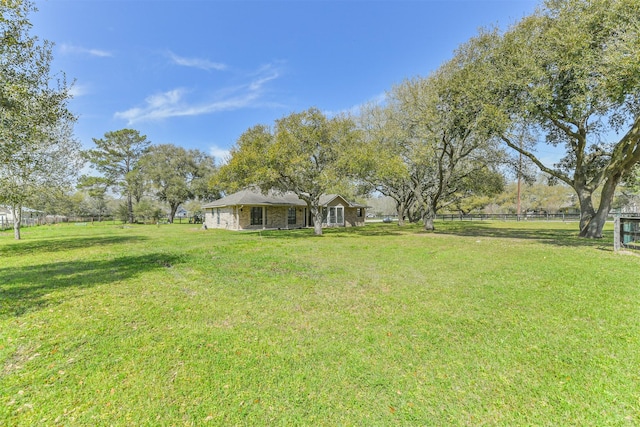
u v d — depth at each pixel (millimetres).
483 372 2715
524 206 43031
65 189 15148
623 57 7051
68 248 11391
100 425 2105
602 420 2111
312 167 15266
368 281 5859
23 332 3557
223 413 2221
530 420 2131
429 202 19125
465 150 16562
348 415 2201
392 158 14859
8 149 9102
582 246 9688
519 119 10484
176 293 5164
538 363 2836
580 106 8523
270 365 2854
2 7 7953
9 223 29984
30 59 9984
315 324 3812
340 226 26422
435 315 4035
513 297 4660
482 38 12195
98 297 4934
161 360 2941
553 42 9094
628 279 5422
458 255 8500
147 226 29578
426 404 2309
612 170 11547
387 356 3008
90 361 2920
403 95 16453
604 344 3146
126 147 39281
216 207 25422
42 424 2105
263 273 6617
